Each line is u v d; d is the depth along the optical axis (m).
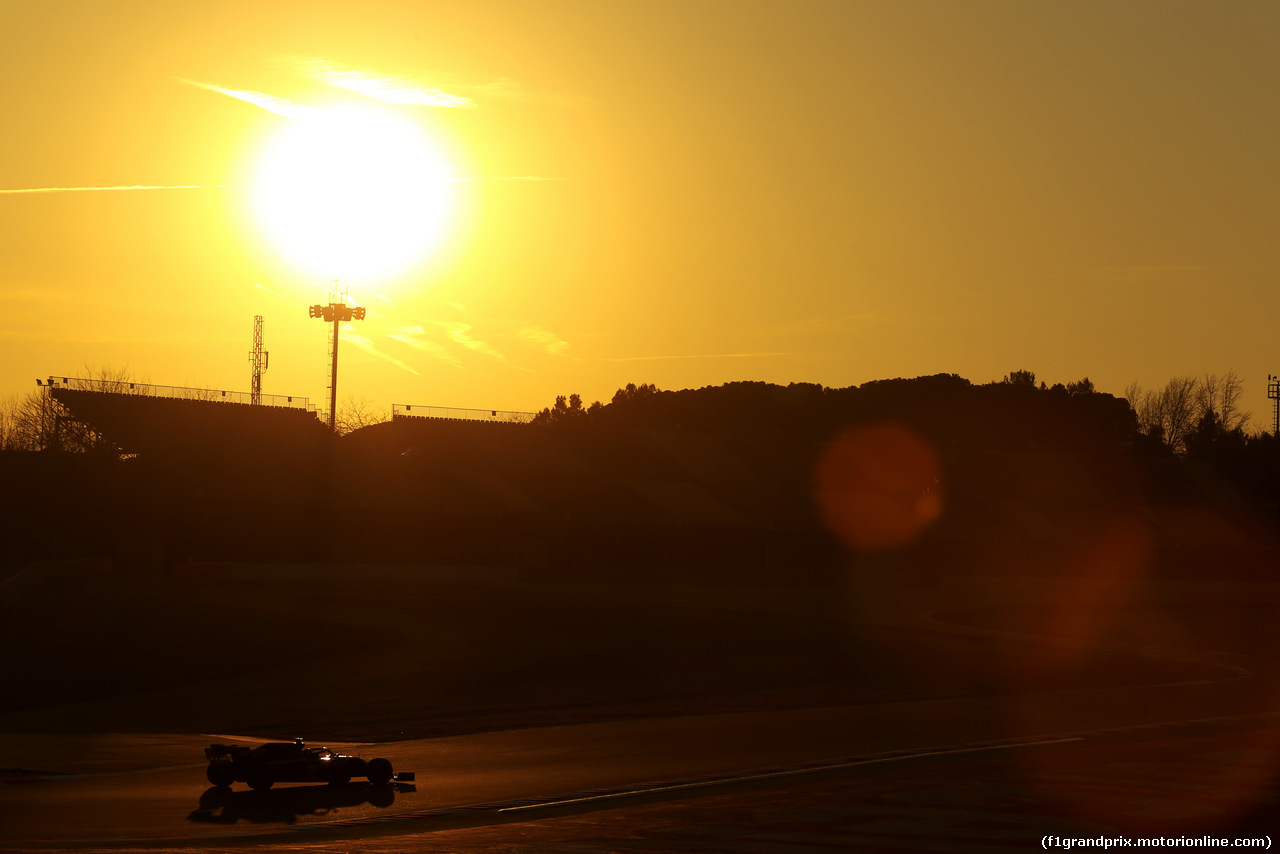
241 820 44.16
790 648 156.75
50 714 105.81
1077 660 144.12
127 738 75.38
